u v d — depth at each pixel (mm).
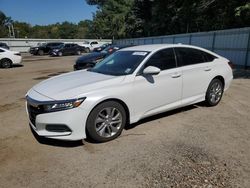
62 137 3934
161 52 5051
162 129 4777
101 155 3818
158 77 4816
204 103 6293
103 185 3086
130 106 4480
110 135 4301
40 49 34250
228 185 3029
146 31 45281
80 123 3938
